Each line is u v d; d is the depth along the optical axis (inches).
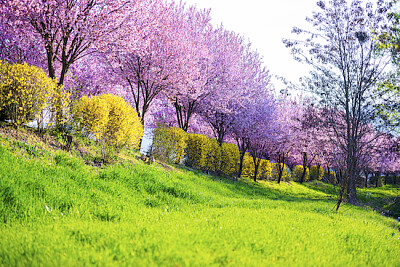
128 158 493.7
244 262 125.6
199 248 137.6
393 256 197.5
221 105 1003.3
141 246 136.0
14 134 347.3
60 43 523.8
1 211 187.9
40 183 235.5
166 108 1274.6
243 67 1136.8
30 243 135.6
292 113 1545.3
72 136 394.3
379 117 778.2
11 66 357.1
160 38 779.4
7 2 452.8
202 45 969.5
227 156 970.1
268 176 1280.8
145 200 299.0
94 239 146.8
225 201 389.1
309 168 1888.5
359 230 264.2
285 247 163.2
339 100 838.5
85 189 267.7
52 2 457.7
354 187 834.2
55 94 401.7
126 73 775.7
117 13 550.6
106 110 415.8
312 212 361.4
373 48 714.8
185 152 792.9
